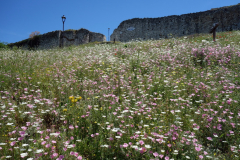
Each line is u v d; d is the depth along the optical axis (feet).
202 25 99.71
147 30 115.14
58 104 12.98
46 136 8.64
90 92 14.23
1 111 10.75
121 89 15.28
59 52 43.78
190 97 14.40
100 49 40.09
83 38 115.14
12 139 8.38
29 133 9.64
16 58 27.91
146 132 9.70
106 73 19.30
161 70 20.63
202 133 10.27
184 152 8.62
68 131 10.01
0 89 14.92
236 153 8.79
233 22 91.91
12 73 18.21
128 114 11.36
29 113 11.05
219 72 18.66
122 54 29.55
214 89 14.89
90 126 10.12
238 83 16.74
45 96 14.08
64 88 15.30
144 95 13.97
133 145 8.35
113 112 11.02
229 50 25.57
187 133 9.67
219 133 10.36
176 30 106.52
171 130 9.50
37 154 7.54
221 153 9.26
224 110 12.14
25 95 14.08
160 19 111.45
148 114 11.64
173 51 29.32
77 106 11.66
